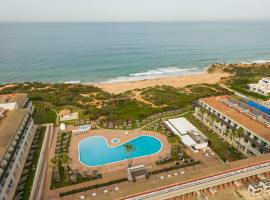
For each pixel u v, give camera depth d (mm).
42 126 82688
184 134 73875
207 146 69000
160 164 61094
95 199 31781
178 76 168875
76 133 79375
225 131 73250
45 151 67938
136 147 70250
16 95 88812
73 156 65562
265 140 57844
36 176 55312
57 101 109688
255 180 35656
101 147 70500
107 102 109125
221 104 83188
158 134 78000
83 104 107375
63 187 53281
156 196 31672
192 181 33969
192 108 99875
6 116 67188
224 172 35719
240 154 65500
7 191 49000
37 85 136500
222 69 178500
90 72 181000
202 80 153875
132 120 88938
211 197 32250
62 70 185875
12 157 52906
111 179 55812
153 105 106188
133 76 171500
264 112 77500
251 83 134125
